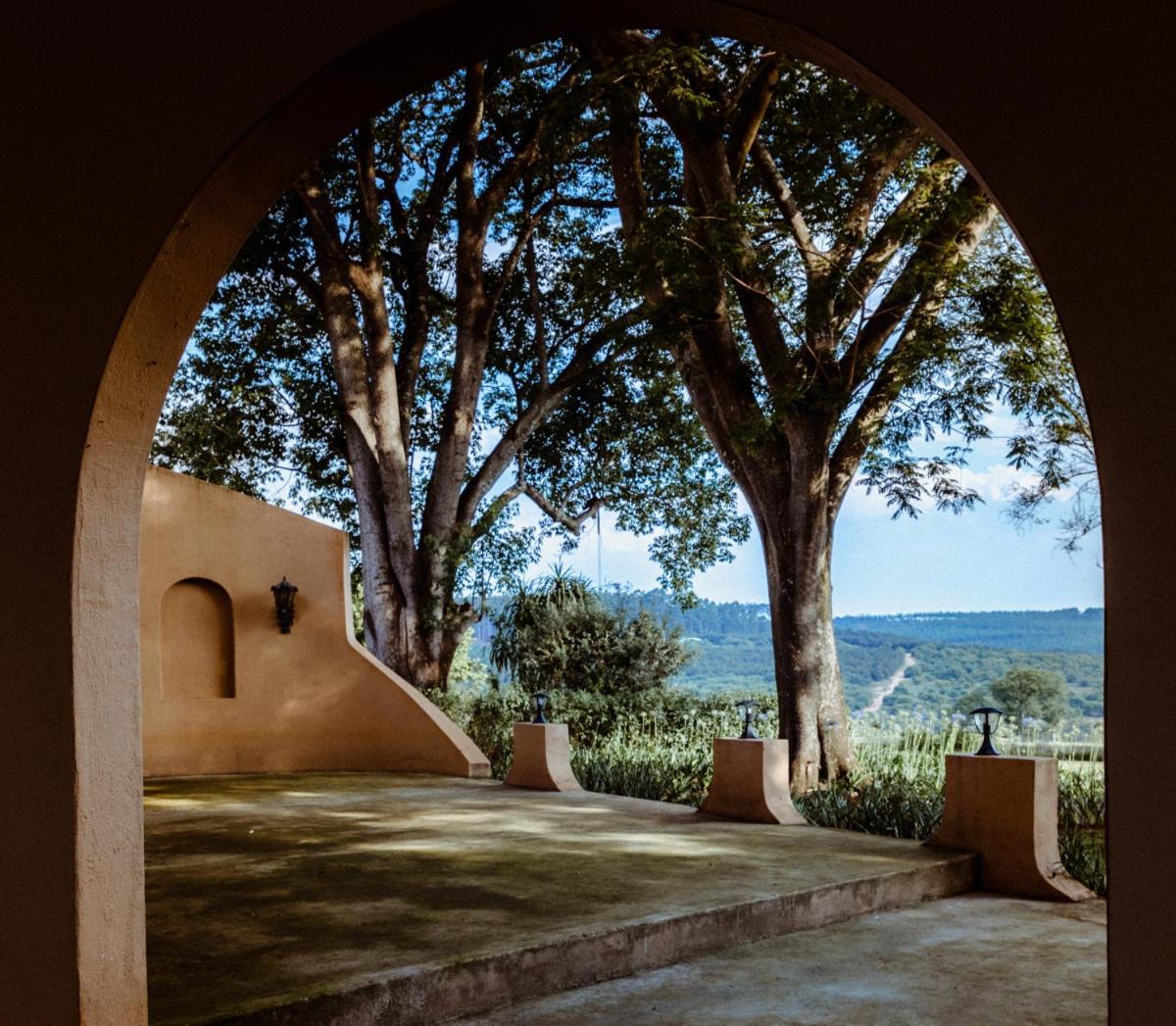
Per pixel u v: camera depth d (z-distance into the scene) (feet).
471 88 56.49
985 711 26.13
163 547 43.24
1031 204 9.09
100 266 12.31
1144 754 8.45
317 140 12.67
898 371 36.83
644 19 11.65
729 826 29.58
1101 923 22.02
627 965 18.52
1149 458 8.51
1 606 12.42
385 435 54.90
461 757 42.34
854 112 38.68
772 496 39.34
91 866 12.09
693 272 36.11
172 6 12.34
